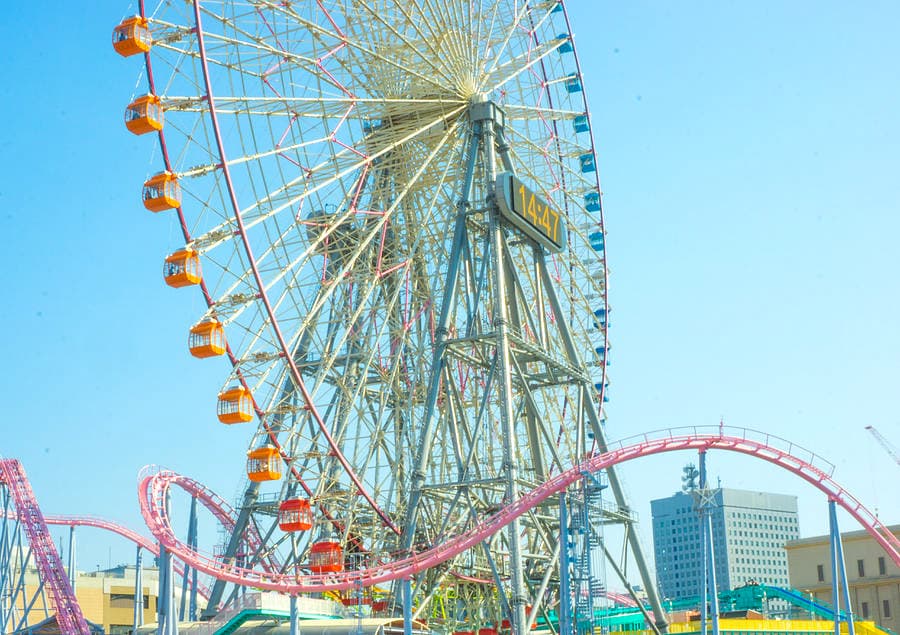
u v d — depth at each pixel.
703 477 73.62
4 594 97.12
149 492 85.06
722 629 99.19
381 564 81.25
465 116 87.50
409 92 85.75
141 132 71.12
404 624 72.69
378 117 85.00
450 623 91.12
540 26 94.81
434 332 85.50
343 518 88.06
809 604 115.50
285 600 81.81
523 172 94.38
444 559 73.75
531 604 84.00
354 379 89.19
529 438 85.25
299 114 77.50
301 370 88.88
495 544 90.56
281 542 88.31
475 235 87.88
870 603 136.50
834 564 71.75
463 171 87.69
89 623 113.50
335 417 87.31
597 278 99.75
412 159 87.25
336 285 78.62
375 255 88.31
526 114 93.94
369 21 83.56
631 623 108.19
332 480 88.44
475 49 88.38
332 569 77.50
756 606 117.38
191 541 94.81
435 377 81.56
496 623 91.81
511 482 76.81
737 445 73.31
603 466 74.06
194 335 71.81
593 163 98.44
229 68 73.38
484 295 86.56
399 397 89.62
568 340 90.00
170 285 71.56
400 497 90.25
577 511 77.81
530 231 86.88
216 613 88.62
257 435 77.50
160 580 79.56
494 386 89.12
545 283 90.50
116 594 146.50
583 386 89.50
